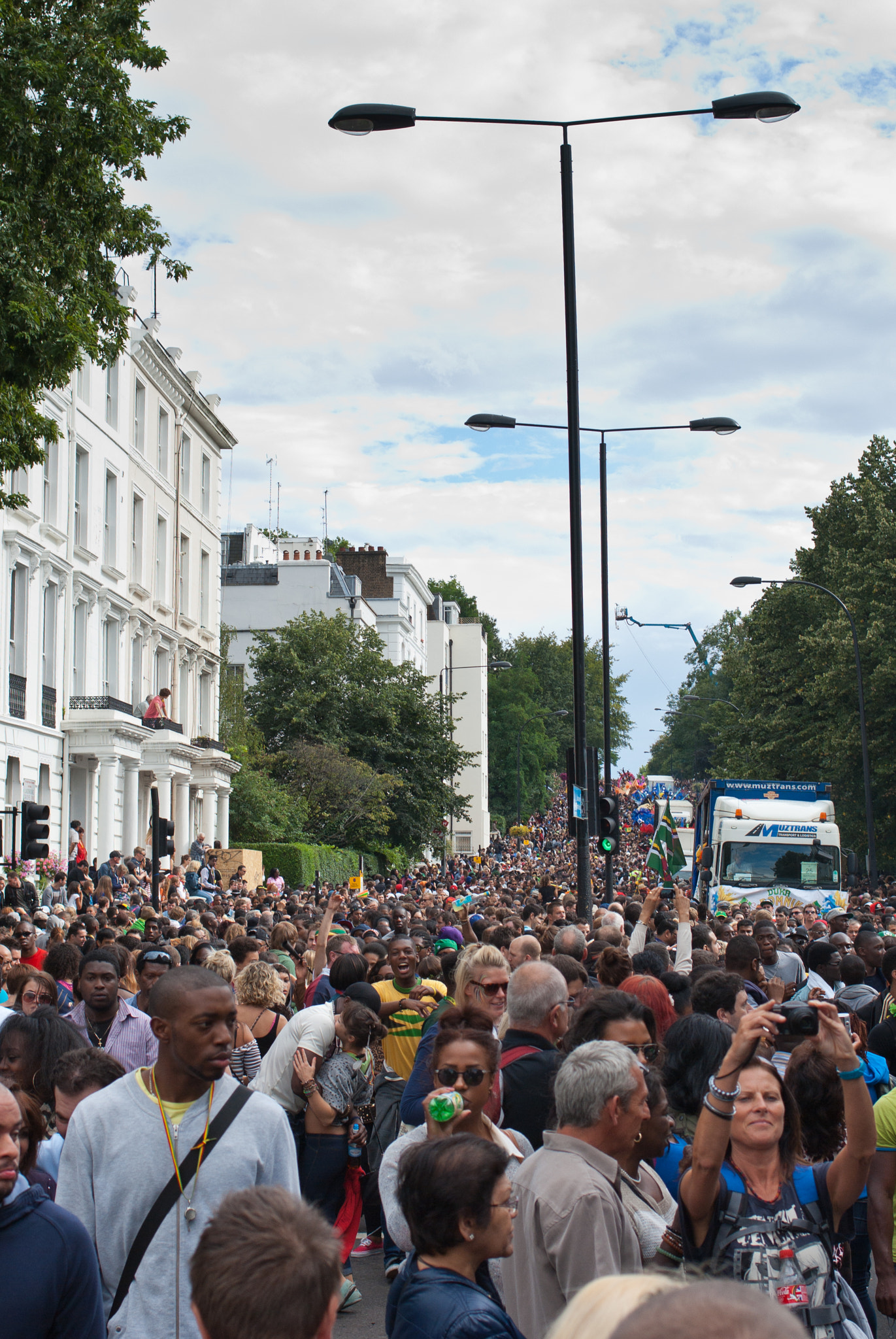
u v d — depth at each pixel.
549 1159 4.30
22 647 33.62
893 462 53.41
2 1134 3.50
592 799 17.38
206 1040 4.16
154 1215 4.04
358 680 63.12
